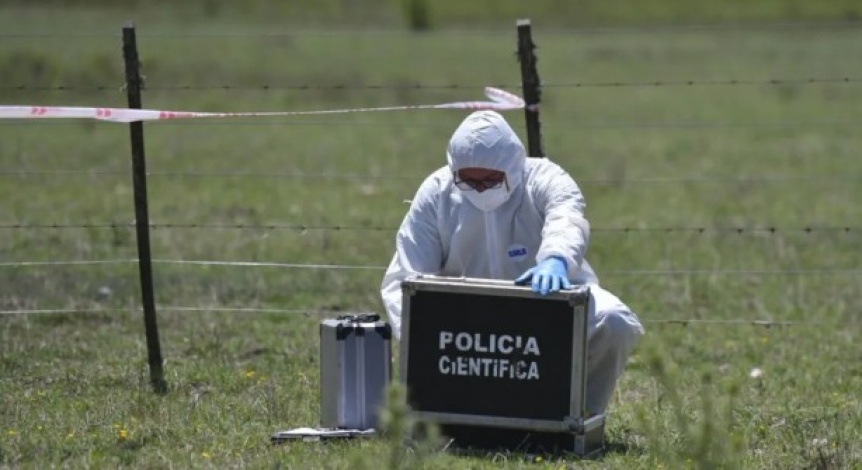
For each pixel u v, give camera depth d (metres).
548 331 23.72
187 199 54.09
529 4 145.00
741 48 113.06
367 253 44.81
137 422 26.38
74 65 87.06
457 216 25.52
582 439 24.08
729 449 23.08
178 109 78.00
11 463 23.55
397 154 68.69
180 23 120.75
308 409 27.58
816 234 51.81
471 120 25.14
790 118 85.62
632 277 43.72
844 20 139.12
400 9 139.75
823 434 26.58
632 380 31.56
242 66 94.44
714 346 35.78
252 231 47.81
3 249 43.06
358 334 24.95
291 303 38.88
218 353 33.25
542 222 25.47
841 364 34.06
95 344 33.72
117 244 43.94
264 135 72.44
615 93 94.88
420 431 24.03
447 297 23.89
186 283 40.25
